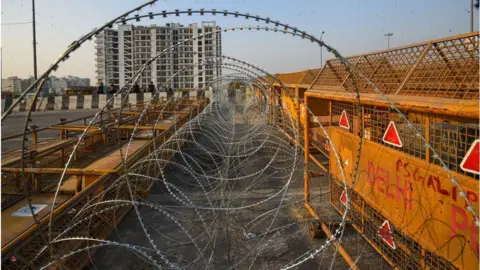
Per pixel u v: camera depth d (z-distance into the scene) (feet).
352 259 17.12
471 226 10.18
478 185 9.90
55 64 8.80
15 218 16.90
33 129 32.01
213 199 25.81
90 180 22.26
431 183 12.15
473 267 10.07
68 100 120.78
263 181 31.55
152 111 56.54
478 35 11.02
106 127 35.94
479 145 9.89
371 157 16.96
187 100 83.05
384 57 16.66
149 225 22.75
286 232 21.26
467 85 10.91
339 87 21.09
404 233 13.98
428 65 13.25
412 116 13.56
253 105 74.13
